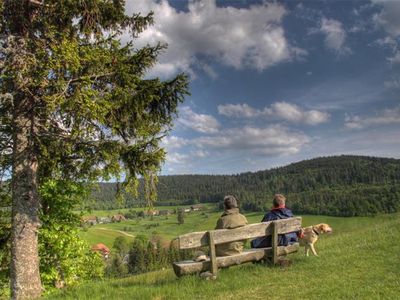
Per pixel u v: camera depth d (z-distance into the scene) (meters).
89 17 12.09
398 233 12.15
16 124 11.76
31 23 11.78
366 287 7.15
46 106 10.77
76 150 12.80
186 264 8.60
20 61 10.34
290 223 9.44
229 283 8.14
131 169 12.48
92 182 13.32
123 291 8.69
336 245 12.59
